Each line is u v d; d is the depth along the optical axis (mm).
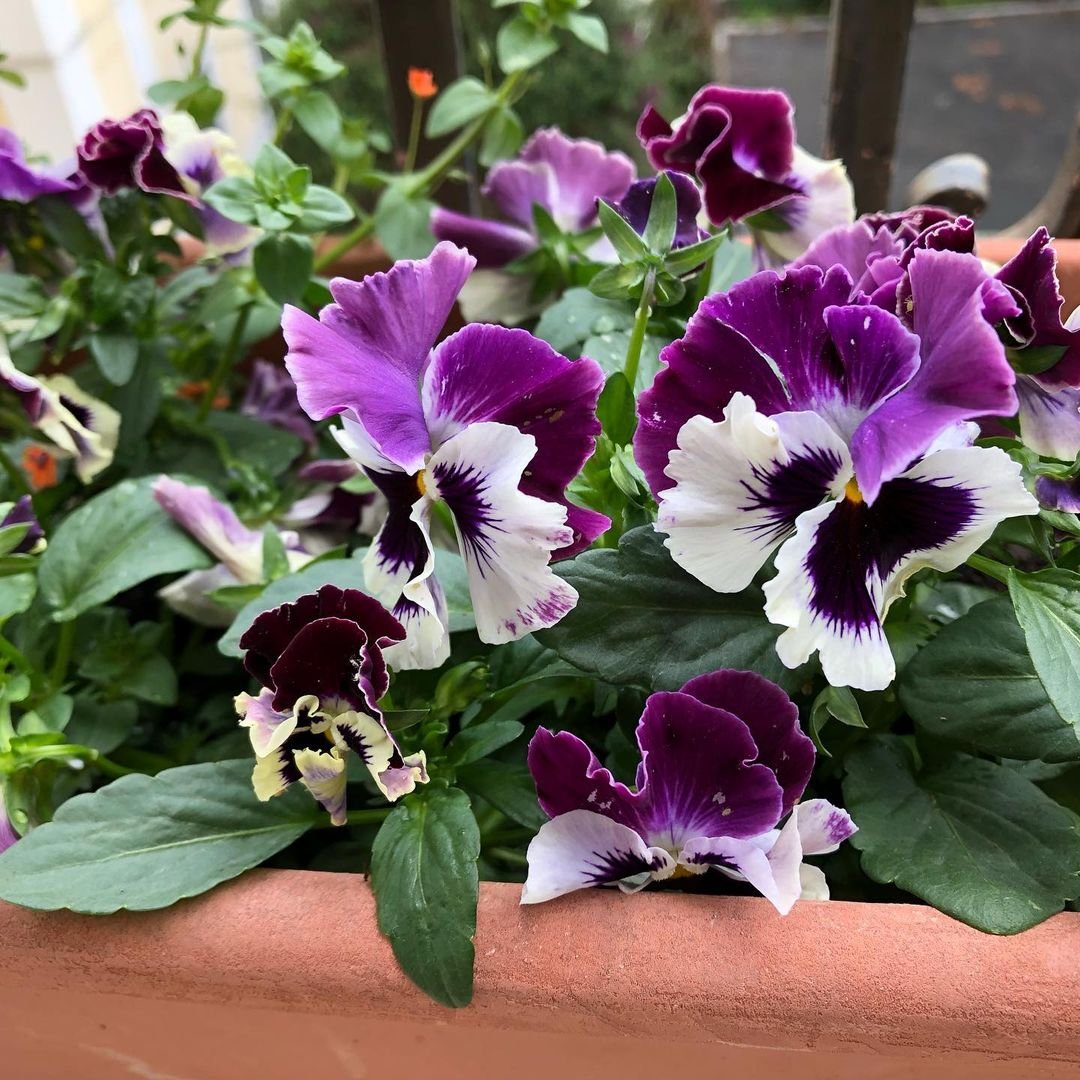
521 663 255
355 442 213
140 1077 260
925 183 412
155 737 327
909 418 193
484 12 600
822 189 301
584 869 213
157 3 633
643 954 201
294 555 310
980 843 224
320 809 241
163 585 351
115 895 216
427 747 240
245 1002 215
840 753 253
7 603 282
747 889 226
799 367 205
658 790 214
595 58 600
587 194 362
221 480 364
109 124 309
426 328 214
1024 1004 192
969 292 189
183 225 338
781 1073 220
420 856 213
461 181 447
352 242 396
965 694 223
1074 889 212
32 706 286
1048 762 220
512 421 217
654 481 212
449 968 203
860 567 203
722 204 294
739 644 221
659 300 250
